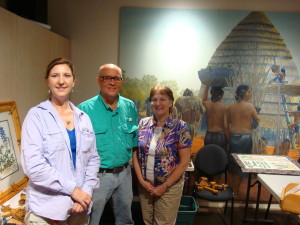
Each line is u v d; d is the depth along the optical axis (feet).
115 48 9.74
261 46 9.39
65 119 4.56
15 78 6.05
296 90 9.53
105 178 5.78
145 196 6.45
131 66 9.60
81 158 4.52
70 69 4.53
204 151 9.34
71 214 4.61
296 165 8.04
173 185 6.14
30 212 4.23
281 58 9.43
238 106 9.61
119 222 6.42
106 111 5.88
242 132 9.70
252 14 9.30
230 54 9.46
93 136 4.91
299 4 9.32
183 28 9.43
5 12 5.52
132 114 6.42
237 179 9.98
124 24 9.45
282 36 9.37
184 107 9.71
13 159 5.97
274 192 6.22
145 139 6.26
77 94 9.96
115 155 5.80
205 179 9.07
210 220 9.11
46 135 4.18
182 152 6.10
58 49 8.55
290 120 9.64
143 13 9.39
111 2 9.50
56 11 9.61
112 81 5.65
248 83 9.52
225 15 9.34
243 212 9.73
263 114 9.62
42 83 7.41
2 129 5.71
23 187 6.13
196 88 9.64
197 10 9.35
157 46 9.51
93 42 9.73
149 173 6.19
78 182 4.46
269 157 8.79
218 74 9.53
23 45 6.31
